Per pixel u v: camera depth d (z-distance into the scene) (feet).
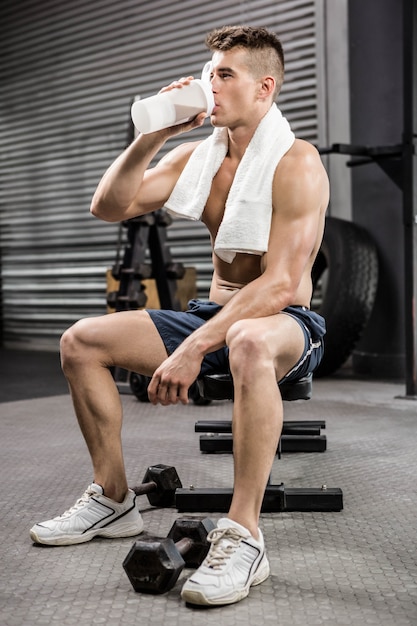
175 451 9.07
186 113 5.35
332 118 17.01
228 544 4.82
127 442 9.63
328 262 15.05
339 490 6.73
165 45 20.02
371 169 15.37
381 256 15.28
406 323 12.67
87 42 21.79
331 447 9.21
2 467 8.38
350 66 15.65
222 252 5.66
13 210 24.39
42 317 23.71
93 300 22.17
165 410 12.11
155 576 4.78
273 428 4.88
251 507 4.91
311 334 5.64
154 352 5.78
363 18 15.25
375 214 15.35
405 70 12.42
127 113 21.01
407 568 5.25
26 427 10.78
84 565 5.39
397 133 14.96
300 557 5.50
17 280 24.41
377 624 4.35
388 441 9.52
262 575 4.98
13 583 5.05
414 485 7.46
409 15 12.35
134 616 4.51
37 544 5.83
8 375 16.94
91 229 22.08
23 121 23.79
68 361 5.77
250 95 5.53
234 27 5.66
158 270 14.24
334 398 12.85
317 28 17.03
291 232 5.34
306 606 4.63
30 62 23.41
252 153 5.54
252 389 4.85
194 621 4.43
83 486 7.56
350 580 5.04
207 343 5.25
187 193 5.96
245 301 5.27
